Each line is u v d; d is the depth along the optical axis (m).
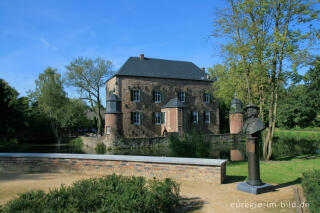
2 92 27.27
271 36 10.97
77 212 3.36
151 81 32.44
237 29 11.76
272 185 5.86
